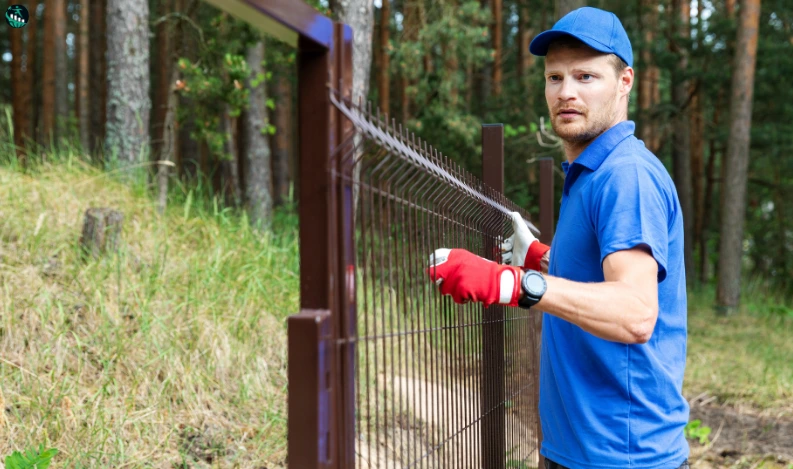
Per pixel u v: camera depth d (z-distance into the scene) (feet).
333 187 3.87
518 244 7.84
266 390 13.01
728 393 21.72
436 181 5.47
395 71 35.91
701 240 61.77
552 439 6.20
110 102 20.70
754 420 19.33
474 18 34.55
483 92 50.24
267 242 17.90
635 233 5.02
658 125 53.47
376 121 4.50
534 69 42.39
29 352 11.54
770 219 64.64
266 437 11.61
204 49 23.77
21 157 17.78
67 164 17.93
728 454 16.44
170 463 10.37
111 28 20.70
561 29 5.74
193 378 12.30
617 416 5.60
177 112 24.54
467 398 6.51
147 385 11.78
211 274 14.87
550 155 36.29
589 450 5.67
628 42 5.95
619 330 4.80
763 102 54.24
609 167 5.46
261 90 29.22
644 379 5.58
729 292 39.96
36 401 10.43
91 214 14.35
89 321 12.67
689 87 56.03
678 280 5.71
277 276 16.42
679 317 5.78
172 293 14.19
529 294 4.68
